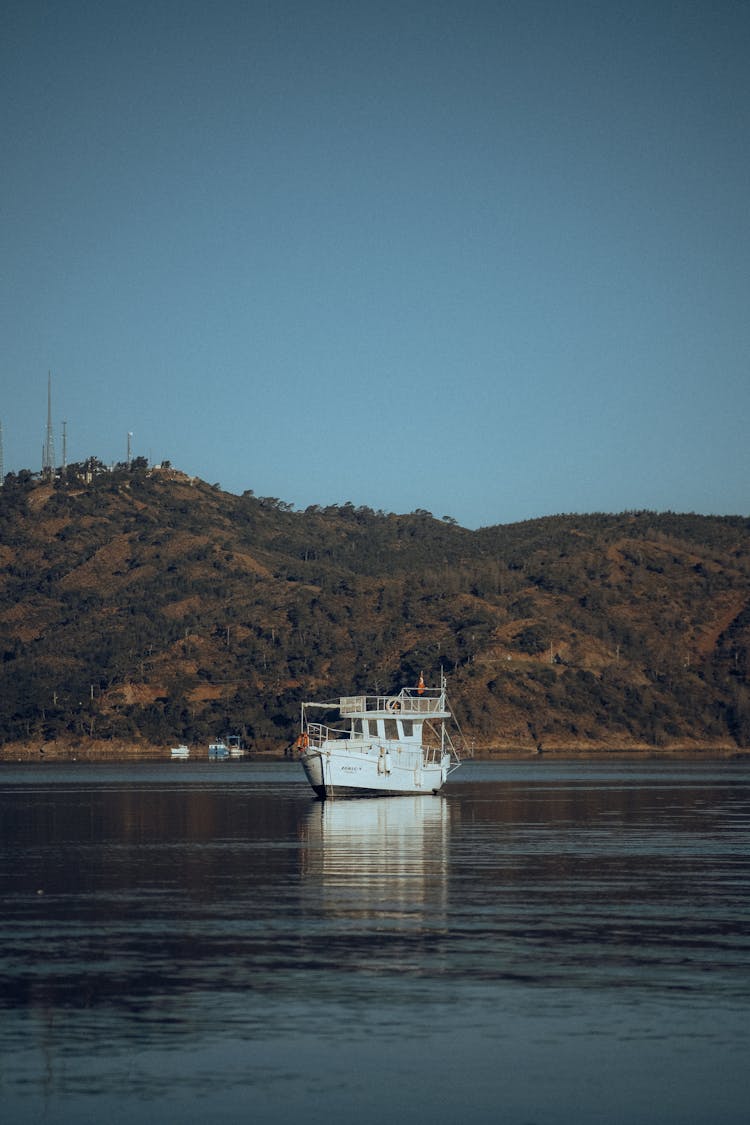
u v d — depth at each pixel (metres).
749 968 50.31
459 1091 37.03
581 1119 35.19
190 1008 44.69
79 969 50.25
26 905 65.19
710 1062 39.28
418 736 147.88
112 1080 37.81
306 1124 34.78
